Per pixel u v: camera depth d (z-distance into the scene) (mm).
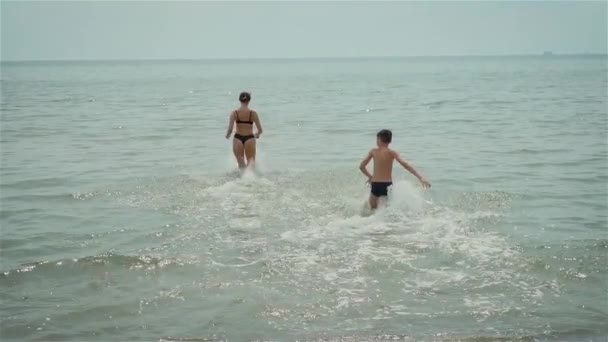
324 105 33375
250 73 129375
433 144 16875
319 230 8281
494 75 88625
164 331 5410
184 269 6844
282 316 5688
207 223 8688
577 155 14602
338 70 149500
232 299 6055
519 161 13859
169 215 9148
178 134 20047
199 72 146875
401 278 6562
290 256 7246
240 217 8984
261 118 25734
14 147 16750
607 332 5352
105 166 13617
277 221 8750
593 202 9906
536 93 41969
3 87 61656
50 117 26375
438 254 7289
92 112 29359
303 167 13180
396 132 19891
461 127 21234
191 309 5844
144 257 7137
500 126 21297
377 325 5492
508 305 5891
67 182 11727
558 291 6203
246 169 12461
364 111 28875
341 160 14242
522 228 8383
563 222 8711
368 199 9789
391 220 8703
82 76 110188
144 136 19469
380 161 9312
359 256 7227
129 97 43469
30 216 9188
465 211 9234
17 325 5500
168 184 11383
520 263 6949
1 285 6414
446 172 12500
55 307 5883
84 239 8008
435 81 69375
